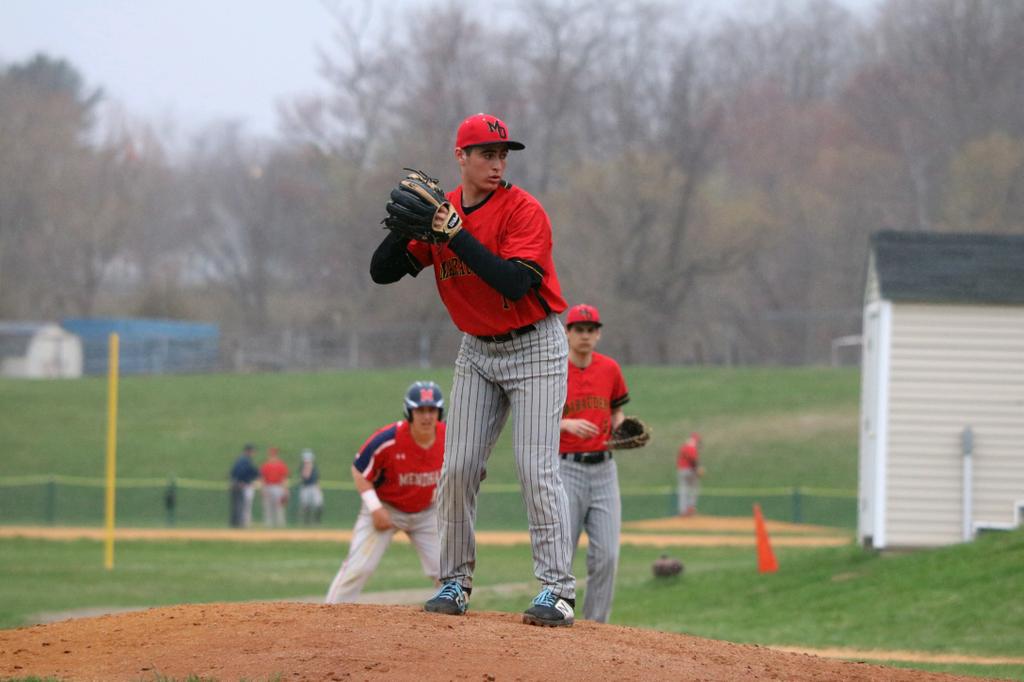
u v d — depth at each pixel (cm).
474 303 2195
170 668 1962
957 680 2159
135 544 9869
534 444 2228
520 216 2139
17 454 16288
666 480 14450
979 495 6544
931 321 6612
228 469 15562
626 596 6275
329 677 1866
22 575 7194
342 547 9669
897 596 5303
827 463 14612
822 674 2117
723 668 2073
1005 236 6981
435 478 3625
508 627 2200
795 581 6022
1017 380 6562
